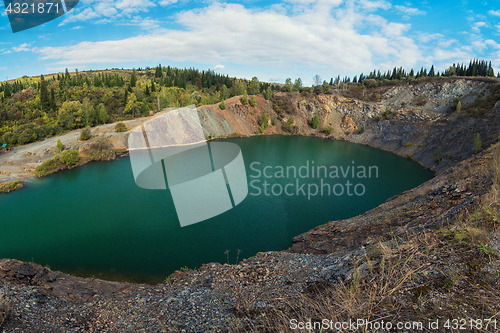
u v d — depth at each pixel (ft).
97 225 77.41
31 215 86.48
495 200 26.02
